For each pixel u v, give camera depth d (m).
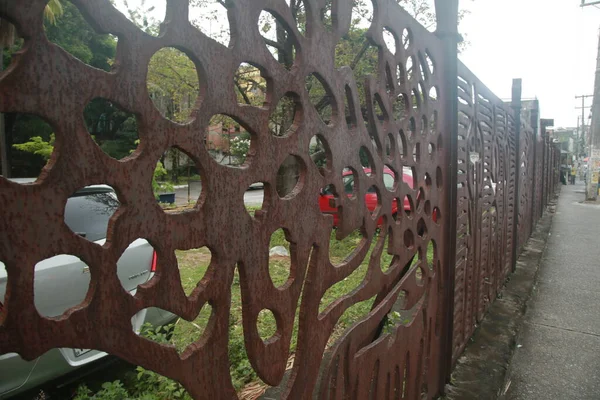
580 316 4.11
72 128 0.68
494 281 4.25
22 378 2.21
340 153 1.37
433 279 2.33
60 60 0.66
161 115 0.81
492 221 4.02
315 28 1.24
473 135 3.03
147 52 0.78
